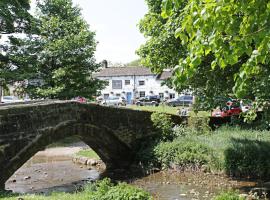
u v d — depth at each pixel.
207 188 16.08
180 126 23.70
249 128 24.41
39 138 16.97
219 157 18.66
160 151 20.64
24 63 32.59
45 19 34.91
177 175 18.88
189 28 4.68
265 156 17.89
